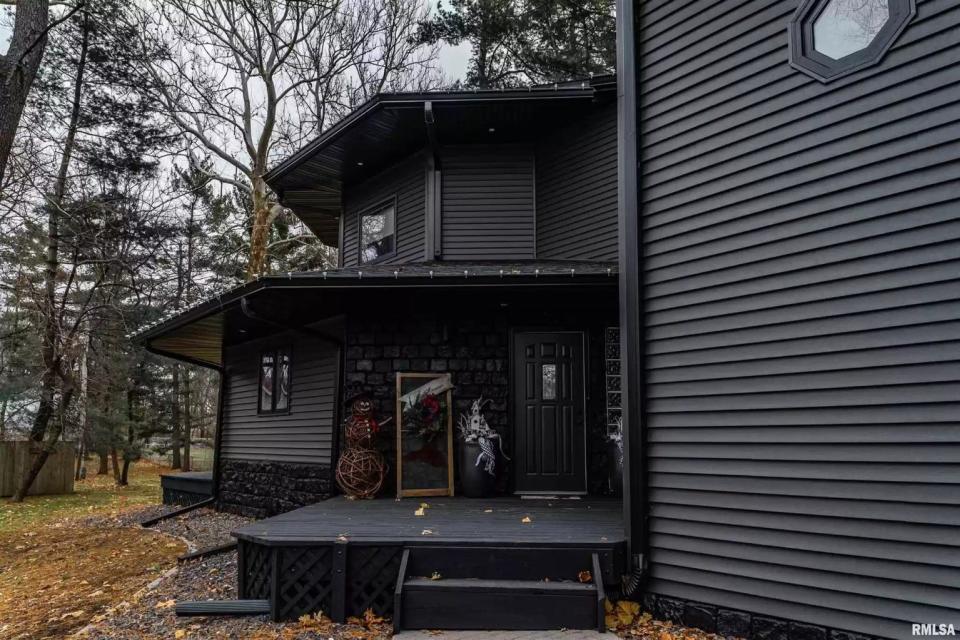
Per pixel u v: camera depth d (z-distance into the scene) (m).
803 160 3.75
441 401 7.20
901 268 3.33
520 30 16.08
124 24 14.20
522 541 4.36
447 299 7.10
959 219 3.15
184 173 16.80
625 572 4.31
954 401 3.11
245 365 10.38
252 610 4.47
